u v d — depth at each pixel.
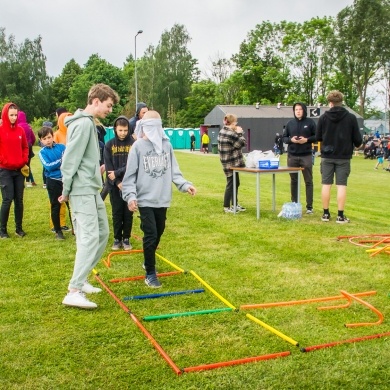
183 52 78.12
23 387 3.32
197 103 69.00
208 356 3.76
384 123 71.75
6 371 3.53
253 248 6.98
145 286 5.38
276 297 5.04
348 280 5.57
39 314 4.55
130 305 4.80
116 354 3.79
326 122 8.64
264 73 65.62
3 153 7.44
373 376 3.44
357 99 62.12
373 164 29.70
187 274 5.79
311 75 64.19
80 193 4.71
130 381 3.40
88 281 5.56
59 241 7.42
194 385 3.33
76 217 4.77
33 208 10.20
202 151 42.44
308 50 63.66
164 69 76.44
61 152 7.46
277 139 37.09
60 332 4.17
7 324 4.34
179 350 3.85
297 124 9.34
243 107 46.56
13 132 7.47
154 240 5.32
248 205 10.87
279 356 3.71
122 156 6.76
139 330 4.20
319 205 11.59
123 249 6.95
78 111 4.74
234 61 71.00
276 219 9.08
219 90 68.19
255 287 5.34
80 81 77.88
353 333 4.15
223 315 4.53
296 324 4.34
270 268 6.02
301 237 7.63
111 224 8.73
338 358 3.69
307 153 9.39
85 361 3.68
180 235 7.81
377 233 7.95
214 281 5.54
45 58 81.31
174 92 75.75
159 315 4.50
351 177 21.25
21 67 78.94
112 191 6.80
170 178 5.45
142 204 5.31
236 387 3.30
